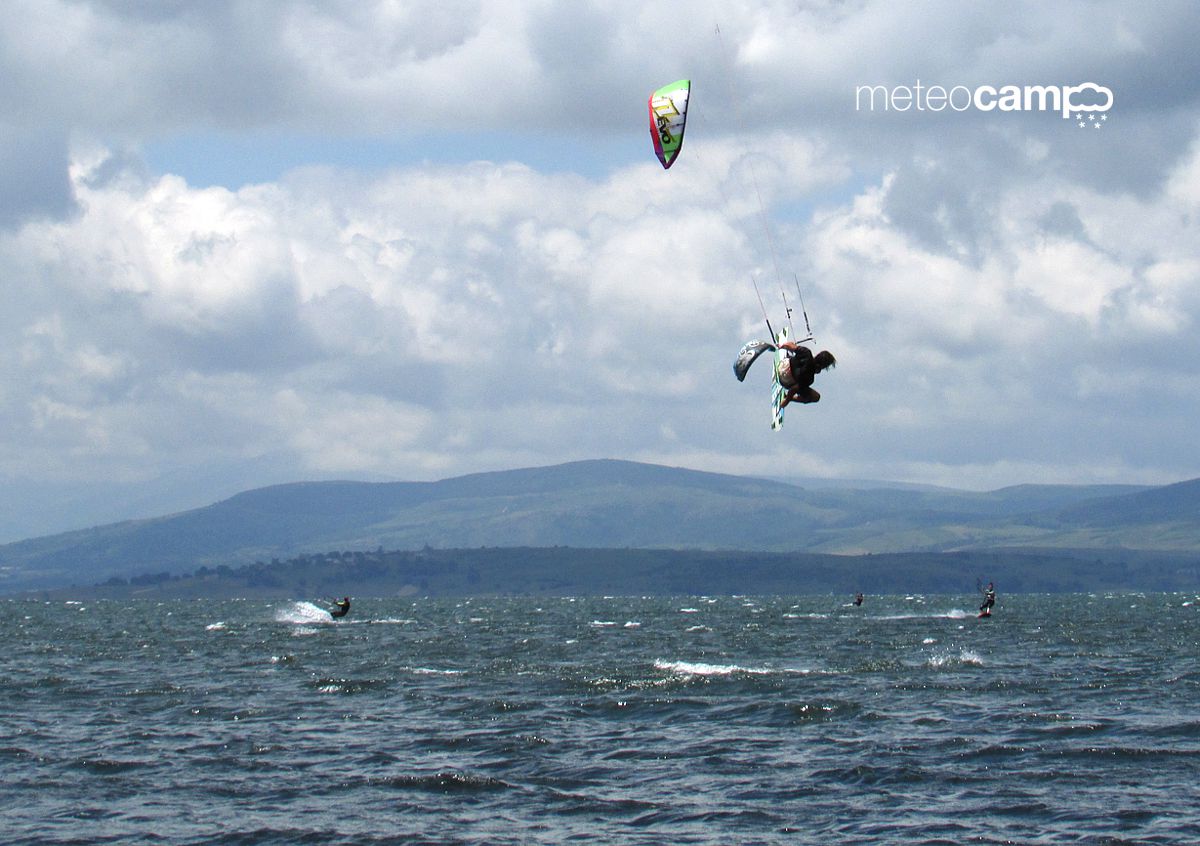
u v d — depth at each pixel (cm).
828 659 11375
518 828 4638
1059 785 5225
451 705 7669
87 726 7012
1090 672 9712
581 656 12100
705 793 5122
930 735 6378
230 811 4925
